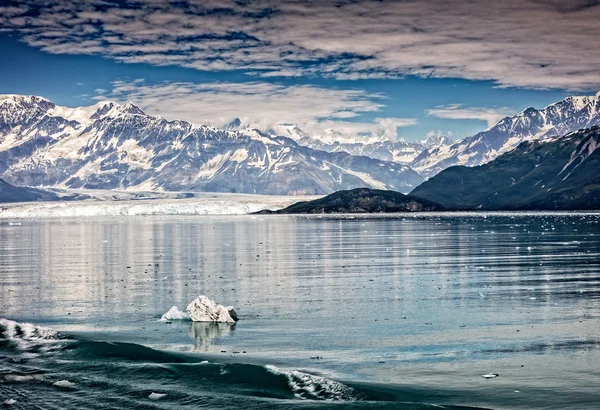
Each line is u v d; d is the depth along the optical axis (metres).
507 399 33.66
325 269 90.62
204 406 33.31
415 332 48.47
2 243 159.75
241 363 39.62
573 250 117.81
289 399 33.94
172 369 38.91
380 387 35.72
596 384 35.66
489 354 42.09
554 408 32.34
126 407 33.41
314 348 44.28
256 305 60.72
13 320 54.78
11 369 39.78
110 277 83.81
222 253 123.31
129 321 54.09
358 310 57.44
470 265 93.50
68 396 35.06
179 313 54.88
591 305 58.09
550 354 41.78
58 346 44.59
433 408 31.98
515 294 65.00
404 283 74.38
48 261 108.19
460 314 55.00
